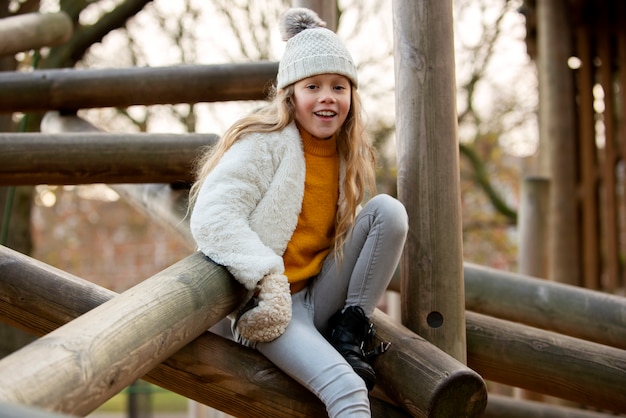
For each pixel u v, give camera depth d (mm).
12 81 3627
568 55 6059
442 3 2680
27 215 6316
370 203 2279
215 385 2207
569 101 6027
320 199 2281
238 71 3461
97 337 1653
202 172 2268
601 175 6117
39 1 6285
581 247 6039
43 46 4492
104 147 3031
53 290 2172
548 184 5246
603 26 6070
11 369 1435
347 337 2232
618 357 2770
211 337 2248
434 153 2609
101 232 12336
